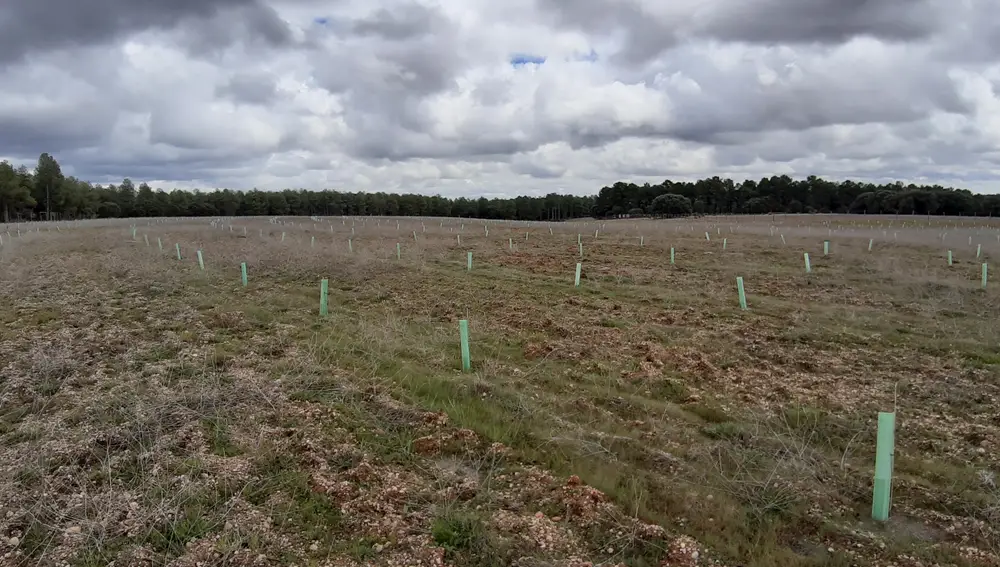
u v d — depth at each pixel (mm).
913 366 8852
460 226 46406
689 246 27547
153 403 6637
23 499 4816
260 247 24172
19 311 11812
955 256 24234
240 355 8820
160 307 12266
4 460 5465
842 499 4984
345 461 5516
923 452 6043
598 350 9469
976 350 9664
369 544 4293
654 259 22578
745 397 7465
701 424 6738
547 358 9016
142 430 5965
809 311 12844
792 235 35844
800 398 7422
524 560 4090
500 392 7344
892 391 7770
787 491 5031
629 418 6898
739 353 9477
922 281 16500
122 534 4395
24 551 4199
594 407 7086
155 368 7961
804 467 5383
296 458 5535
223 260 19625
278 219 63281
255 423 6293
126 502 4770
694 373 8375
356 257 19953
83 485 5020
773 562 4141
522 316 11922
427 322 11273
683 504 4883
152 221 57250
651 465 5652
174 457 5516
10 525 4477
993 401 7332
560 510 4793
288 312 12008
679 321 11773
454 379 7754
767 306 13383
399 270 18234
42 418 6473
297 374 7828
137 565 4027
